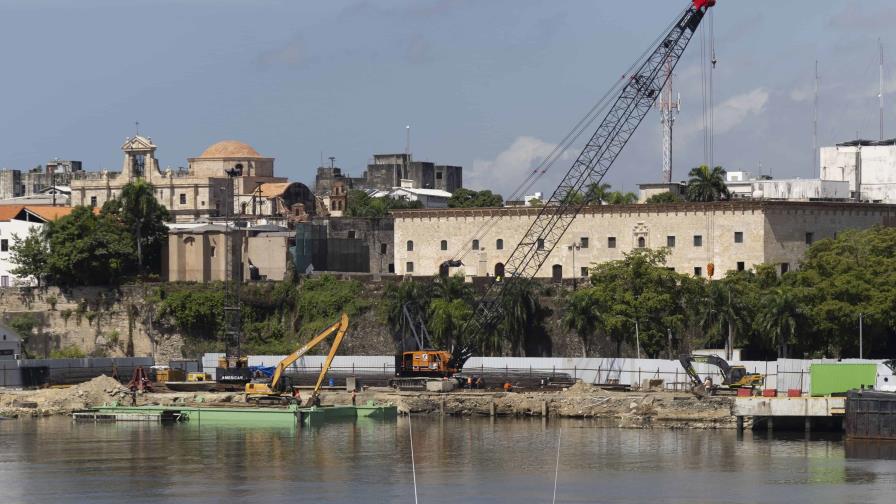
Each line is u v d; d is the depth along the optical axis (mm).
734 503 194750
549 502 196250
